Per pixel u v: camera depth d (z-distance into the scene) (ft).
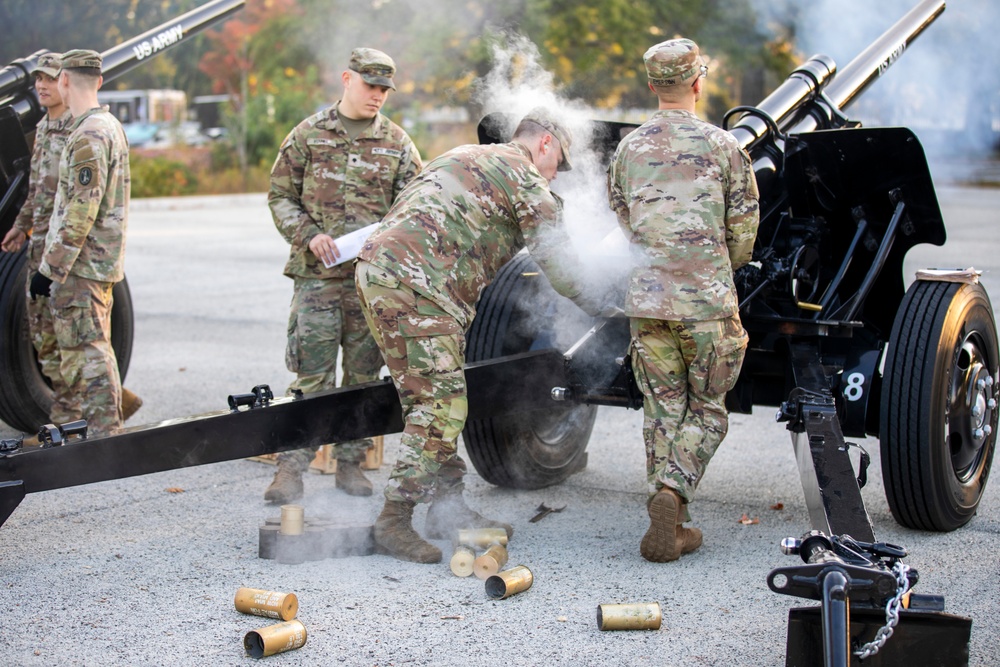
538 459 14.46
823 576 7.98
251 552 12.09
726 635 9.97
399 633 9.96
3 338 16.30
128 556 11.92
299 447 11.68
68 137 14.97
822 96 15.80
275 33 72.02
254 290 32.24
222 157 77.77
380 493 14.47
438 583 11.19
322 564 11.73
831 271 14.08
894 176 13.01
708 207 11.26
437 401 11.44
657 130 11.59
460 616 10.34
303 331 14.03
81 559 11.81
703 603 10.72
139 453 10.75
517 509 13.85
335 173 13.92
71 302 14.80
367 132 13.98
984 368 13.29
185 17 19.54
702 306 11.13
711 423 11.64
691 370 11.53
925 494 12.34
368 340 14.39
